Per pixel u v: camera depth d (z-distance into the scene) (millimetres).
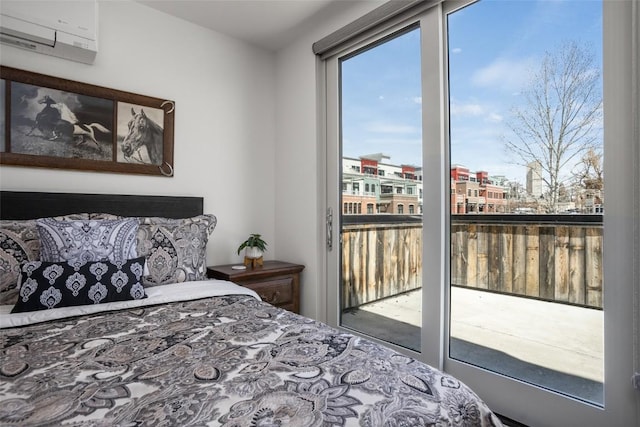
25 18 1802
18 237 1585
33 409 709
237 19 2520
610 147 1362
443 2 1896
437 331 1914
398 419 717
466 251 1868
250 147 2887
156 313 1422
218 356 989
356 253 2418
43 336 1147
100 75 2166
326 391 795
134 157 2279
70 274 1446
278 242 2992
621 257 1338
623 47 1330
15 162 1869
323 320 2615
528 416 1616
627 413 1323
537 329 1622
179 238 1999
